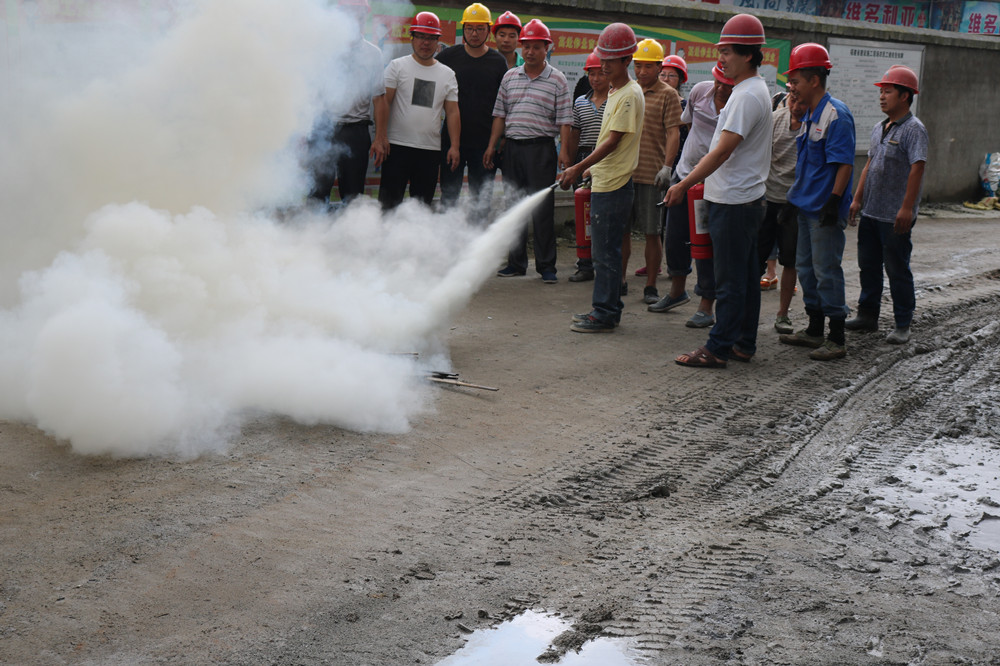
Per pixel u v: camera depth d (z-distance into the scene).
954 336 7.30
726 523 3.92
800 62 6.21
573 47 10.89
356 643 2.90
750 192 5.89
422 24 8.17
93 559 3.28
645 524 3.87
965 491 4.44
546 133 8.55
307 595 3.14
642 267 9.56
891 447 5.00
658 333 7.02
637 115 6.45
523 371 5.89
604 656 2.90
